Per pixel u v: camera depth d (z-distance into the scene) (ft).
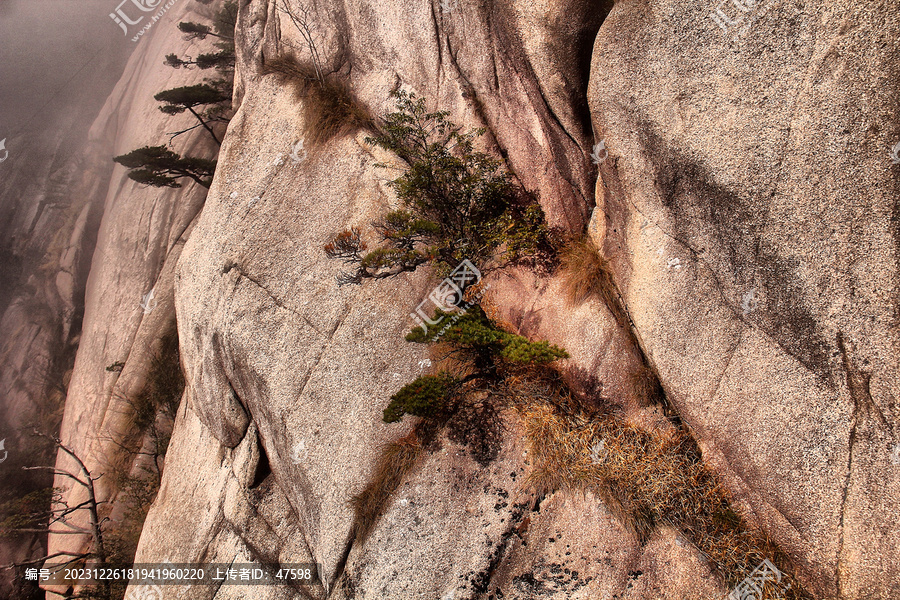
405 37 26.66
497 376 21.65
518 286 23.71
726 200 15.87
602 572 17.44
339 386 24.70
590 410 19.97
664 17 16.08
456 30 24.31
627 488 18.24
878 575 14.10
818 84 13.26
